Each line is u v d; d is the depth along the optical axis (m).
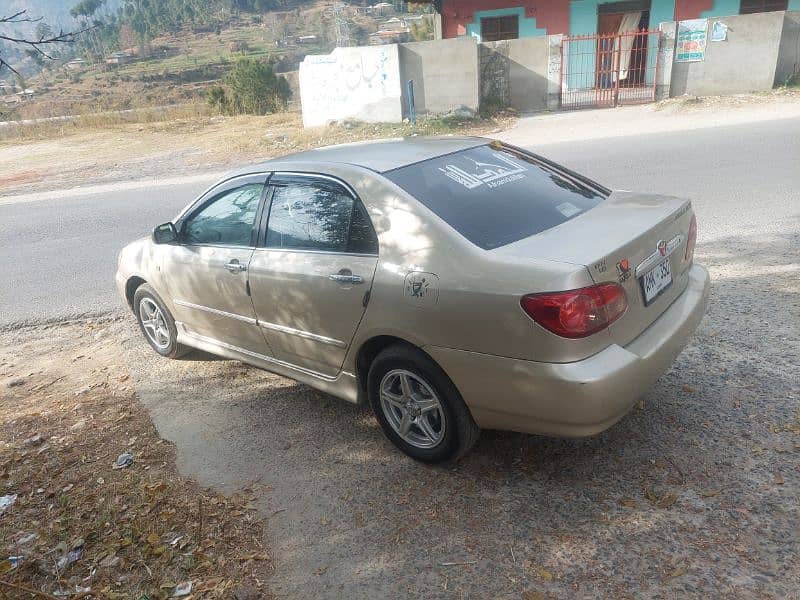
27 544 3.19
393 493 3.29
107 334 5.91
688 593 2.50
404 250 3.21
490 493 3.20
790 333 4.40
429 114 16.84
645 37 18.09
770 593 2.46
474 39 16.02
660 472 3.20
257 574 2.84
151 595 2.78
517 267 2.84
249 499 3.36
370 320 3.33
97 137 20.77
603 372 2.75
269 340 4.10
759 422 3.50
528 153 4.20
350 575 2.78
